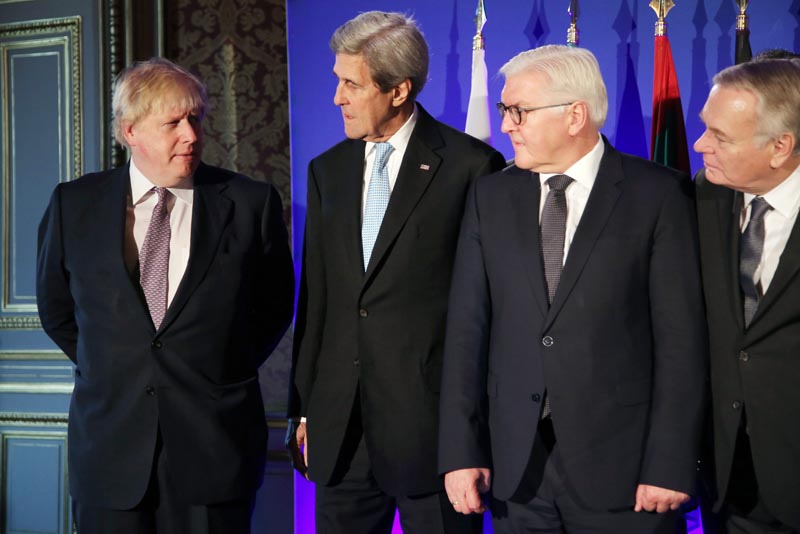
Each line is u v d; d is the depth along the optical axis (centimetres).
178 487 206
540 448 189
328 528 218
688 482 173
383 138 215
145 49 310
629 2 265
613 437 180
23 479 328
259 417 220
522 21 272
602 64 268
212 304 210
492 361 191
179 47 310
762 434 177
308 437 215
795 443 175
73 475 212
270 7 304
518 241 188
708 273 185
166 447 205
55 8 317
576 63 186
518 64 189
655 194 184
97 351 208
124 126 204
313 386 219
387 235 206
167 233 211
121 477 204
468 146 215
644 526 180
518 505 192
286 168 305
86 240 210
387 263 207
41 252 221
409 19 214
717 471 183
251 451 215
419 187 208
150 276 208
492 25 274
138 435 205
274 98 305
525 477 190
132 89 202
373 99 206
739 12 251
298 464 227
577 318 181
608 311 181
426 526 211
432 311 208
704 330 181
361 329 208
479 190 199
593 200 185
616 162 189
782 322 175
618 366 181
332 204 216
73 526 321
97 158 315
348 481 217
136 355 205
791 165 178
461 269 197
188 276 207
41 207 322
